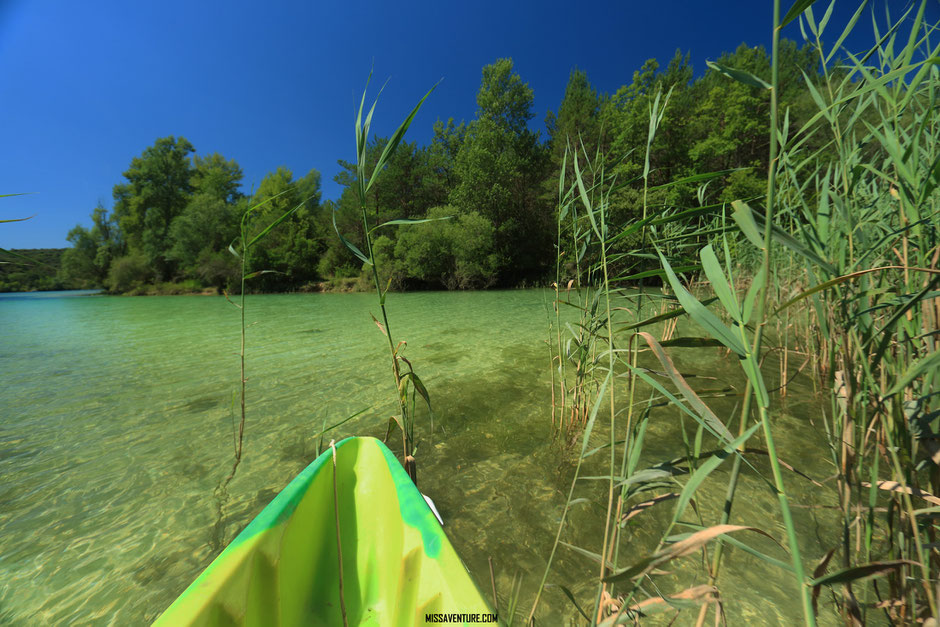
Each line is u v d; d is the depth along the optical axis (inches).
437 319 333.7
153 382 159.3
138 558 63.8
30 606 54.8
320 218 1294.3
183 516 74.5
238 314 430.3
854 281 48.5
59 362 197.5
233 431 111.8
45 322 385.4
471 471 88.8
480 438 105.0
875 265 56.7
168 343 248.8
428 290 889.5
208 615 33.2
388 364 183.2
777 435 98.5
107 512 75.5
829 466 84.1
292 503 46.4
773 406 115.9
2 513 75.0
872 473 43.2
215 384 156.2
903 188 40.6
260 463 94.0
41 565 62.1
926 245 43.7
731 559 61.0
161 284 1216.8
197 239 1140.5
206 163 1513.3
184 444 104.0
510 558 63.1
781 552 61.6
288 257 1016.9
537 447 99.8
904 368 47.8
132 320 392.5
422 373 166.7
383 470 54.4
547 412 122.7
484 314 363.9
